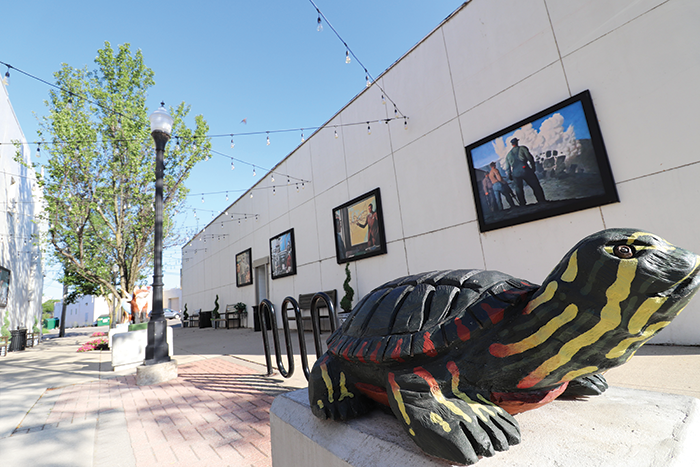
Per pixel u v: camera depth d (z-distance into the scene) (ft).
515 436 3.97
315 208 34.47
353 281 29.22
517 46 18.67
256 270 45.32
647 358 12.03
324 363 6.09
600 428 4.20
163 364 16.52
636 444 3.73
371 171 27.89
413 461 4.08
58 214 31.04
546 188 16.99
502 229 19.01
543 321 3.89
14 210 40.22
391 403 4.55
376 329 5.29
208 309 60.54
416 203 24.00
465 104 21.15
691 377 9.58
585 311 3.58
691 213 13.17
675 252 3.25
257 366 18.24
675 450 3.54
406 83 25.08
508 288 4.68
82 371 20.65
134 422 10.80
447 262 21.76
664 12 14.05
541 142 17.25
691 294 3.18
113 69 34.42
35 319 49.52
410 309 5.12
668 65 13.89
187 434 9.50
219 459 7.89
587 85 15.99
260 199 44.88
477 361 4.30
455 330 4.35
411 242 24.23
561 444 3.90
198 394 13.61
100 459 8.26
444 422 3.89
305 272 35.40
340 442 5.08
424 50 23.77
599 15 15.72
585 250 3.59
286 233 38.58
